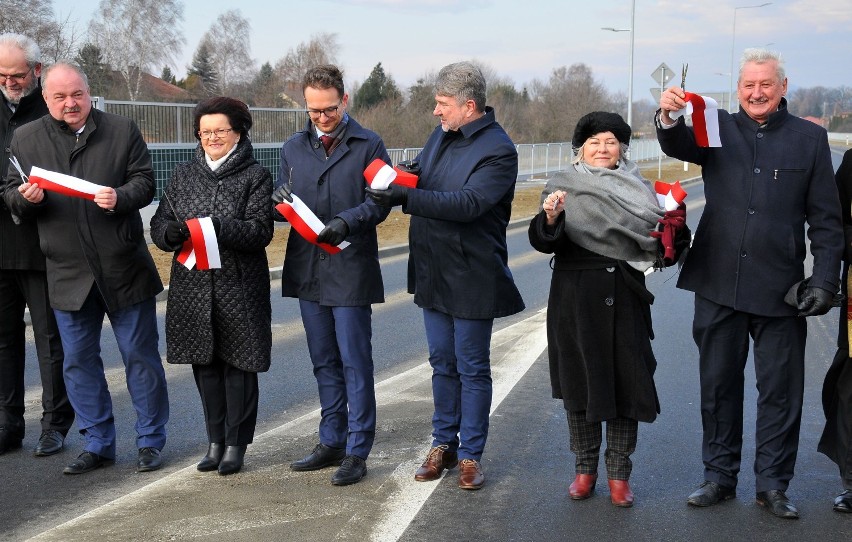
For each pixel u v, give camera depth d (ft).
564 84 254.06
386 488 15.72
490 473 16.71
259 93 236.22
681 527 14.28
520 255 53.83
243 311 15.92
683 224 14.37
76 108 16.16
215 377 16.43
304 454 17.52
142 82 191.31
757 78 14.56
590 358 14.73
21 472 16.69
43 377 17.85
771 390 14.94
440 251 15.75
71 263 16.43
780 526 14.33
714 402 15.28
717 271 14.96
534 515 14.70
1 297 17.60
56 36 115.96
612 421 15.15
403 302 36.70
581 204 14.64
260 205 15.97
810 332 30.91
